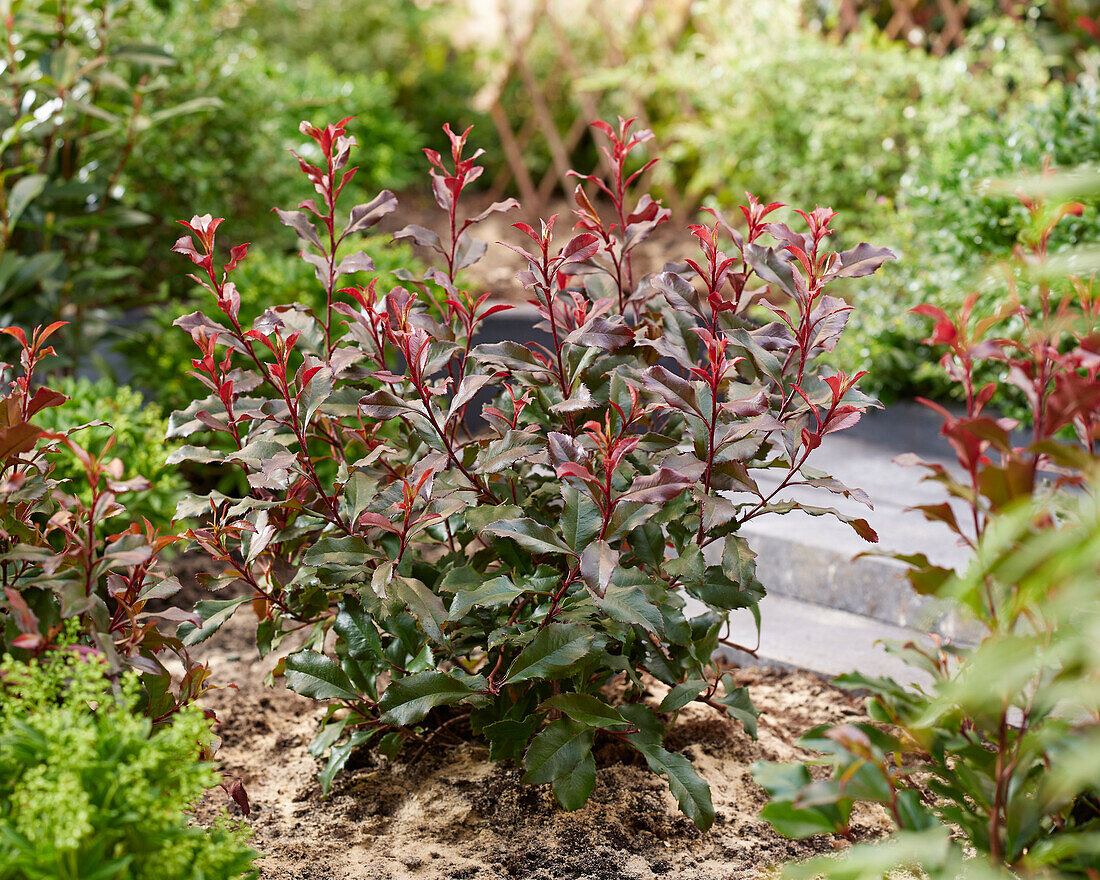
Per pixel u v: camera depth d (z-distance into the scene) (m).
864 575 1.76
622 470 1.32
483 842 1.33
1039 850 1.08
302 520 1.38
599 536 1.23
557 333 1.44
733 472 1.27
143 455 1.85
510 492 1.38
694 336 1.35
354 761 1.45
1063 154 2.06
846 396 1.29
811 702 1.58
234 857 1.14
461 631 1.37
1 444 1.17
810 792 1.08
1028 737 1.07
